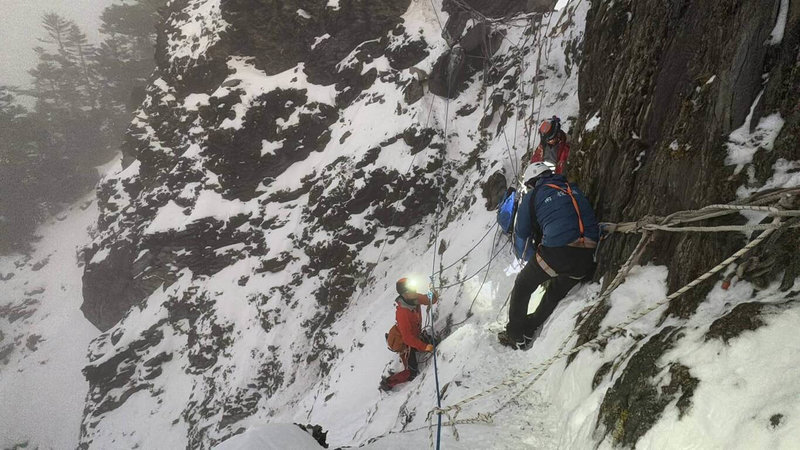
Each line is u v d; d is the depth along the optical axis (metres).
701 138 2.53
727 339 1.63
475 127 10.91
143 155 16.98
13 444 19.14
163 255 15.45
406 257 10.73
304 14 13.86
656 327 2.22
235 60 14.95
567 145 4.77
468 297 6.00
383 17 13.19
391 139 11.55
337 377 8.64
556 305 3.51
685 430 1.57
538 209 3.11
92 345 16.42
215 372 12.98
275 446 2.02
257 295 13.01
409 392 5.53
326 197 12.23
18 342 24.48
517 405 2.93
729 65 2.30
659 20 3.20
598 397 2.22
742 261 1.97
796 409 1.30
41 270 29.62
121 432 13.95
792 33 2.07
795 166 1.98
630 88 3.37
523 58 10.23
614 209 3.32
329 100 13.70
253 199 14.41
